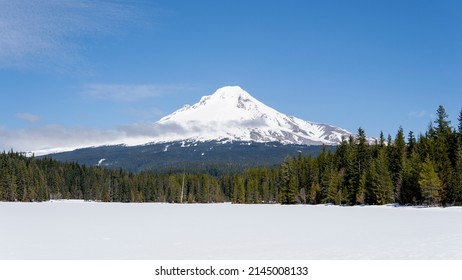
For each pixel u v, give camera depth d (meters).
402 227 40.53
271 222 48.12
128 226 43.38
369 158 110.81
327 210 81.00
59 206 108.56
